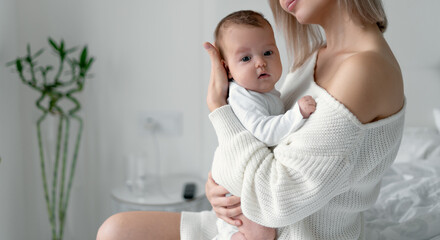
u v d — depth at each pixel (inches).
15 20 88.0
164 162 97.7
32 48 90.9
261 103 39.5
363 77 33.2
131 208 81.8
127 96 94.7
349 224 41.4
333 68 40.0
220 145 38.6
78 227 98.0
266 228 39.0
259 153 35.9
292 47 51.9
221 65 41.8
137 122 95.7
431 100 79.0
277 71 40.5
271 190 34.5
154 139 96.5
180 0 92.0
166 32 93.0
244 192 35.6
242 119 38.4
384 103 34.0
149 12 92.2
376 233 49.4
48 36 90.8
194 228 48.2
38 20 90.3
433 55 77.4
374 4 38.0
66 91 92.3
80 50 92.0
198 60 93.9
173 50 93.5
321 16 41.6
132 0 91.6
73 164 88.7
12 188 87.7
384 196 57.4
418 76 78.8
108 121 95.0
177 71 94.3
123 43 92.7
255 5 84.2
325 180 33.0
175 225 48.8
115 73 93.6
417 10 76.7
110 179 96.9
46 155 91.4
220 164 37.6
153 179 93.4
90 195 97.1
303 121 35.5
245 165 35.9
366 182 37.1
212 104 41.3
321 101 34.9
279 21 51.6
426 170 64.6
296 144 34.3
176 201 82.5
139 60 93.6
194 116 96.0
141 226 48.1
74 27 91.3
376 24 39.9
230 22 41.5
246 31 40.1
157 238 47.9
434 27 76.5
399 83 35.3
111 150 96.0
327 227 38.9
